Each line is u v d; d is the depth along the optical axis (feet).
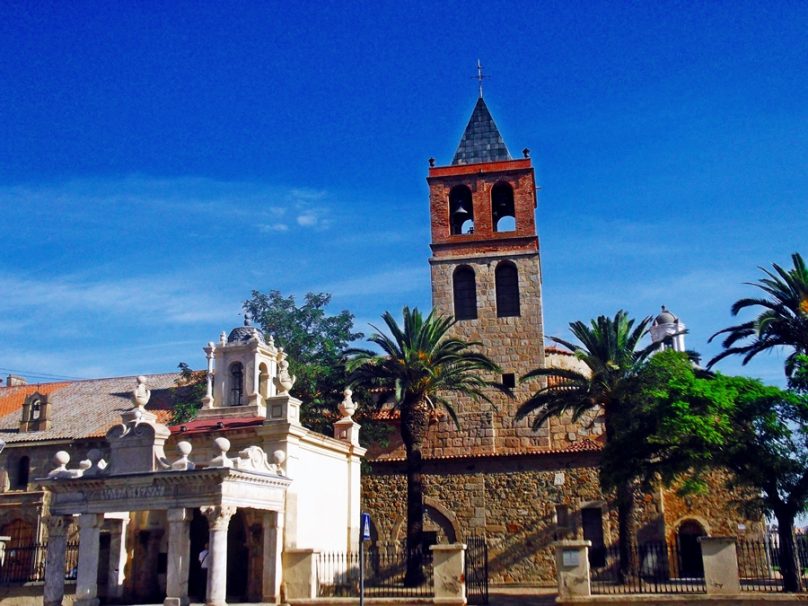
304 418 147.84
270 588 94.73
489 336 164.96
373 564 128.16
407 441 127.44
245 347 121.80
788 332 117.19
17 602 103.19
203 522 107.86
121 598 101.81
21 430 165.58
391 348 129.29
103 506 92.63
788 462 94.38
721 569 84.23
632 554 117.60
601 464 113.80
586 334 129.29
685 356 112.57
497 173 173.27
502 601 99.91
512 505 147.43
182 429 111.65
